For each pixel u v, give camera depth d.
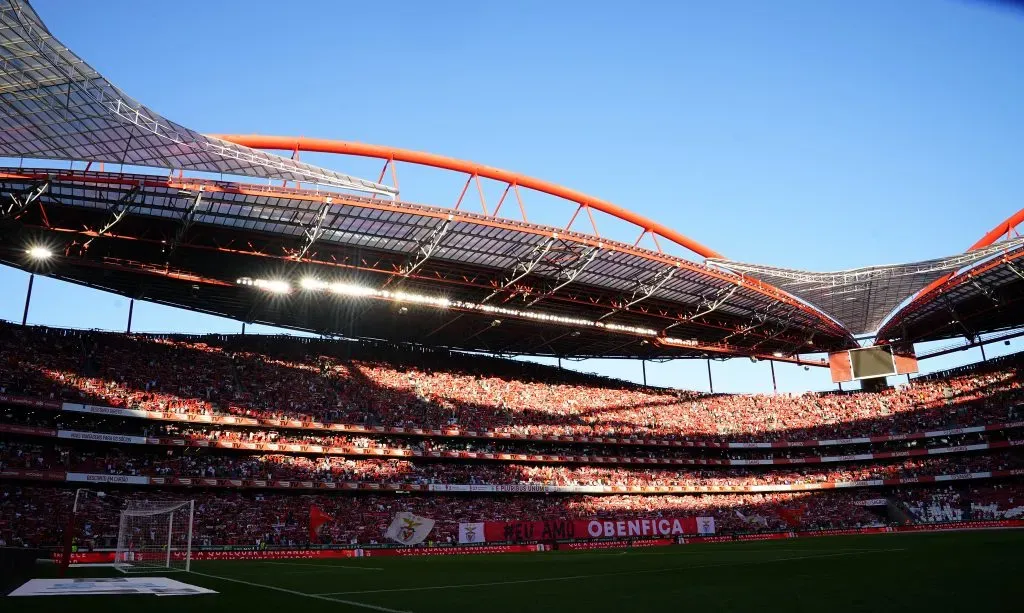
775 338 90.19
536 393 86.06
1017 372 84.31
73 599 15.30
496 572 27.98
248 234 55.91
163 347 67.00
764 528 69.12
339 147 66.69
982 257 65.25
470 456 70.50
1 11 31.67
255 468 59.50
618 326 79.00
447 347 88.12
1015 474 73.69
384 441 68.25
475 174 63.00
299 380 70.75
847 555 31.17
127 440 54.41
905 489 79.88
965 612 12.36
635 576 23.77
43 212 48.84
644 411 88.56
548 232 58.72
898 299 82.44
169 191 47.81
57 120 41.09
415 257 62.66
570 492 73.81
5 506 47.12
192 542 49.78
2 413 52.34
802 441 85.50
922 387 90.44
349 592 18.91
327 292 64.00
